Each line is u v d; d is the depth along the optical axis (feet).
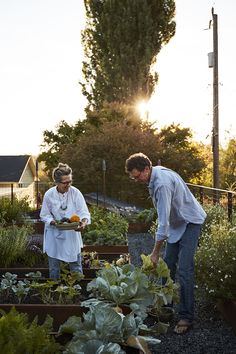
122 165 65.72
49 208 16.98
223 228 17.57
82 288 16.65
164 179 14.73
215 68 60.49
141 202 62.54
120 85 85.81
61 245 16.76
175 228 15.51
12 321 9.88
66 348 10.55
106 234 27.37
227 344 13.71
